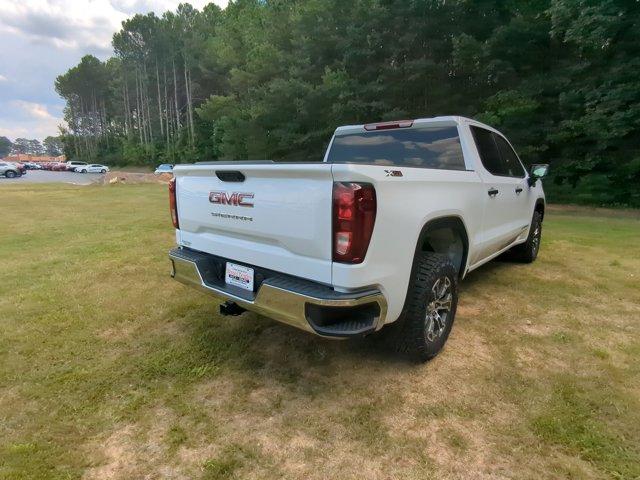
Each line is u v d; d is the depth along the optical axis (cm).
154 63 6309
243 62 3250
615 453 210
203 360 304
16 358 307
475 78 1622
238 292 276
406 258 255
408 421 235
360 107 1769
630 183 1398
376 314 239
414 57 1720
